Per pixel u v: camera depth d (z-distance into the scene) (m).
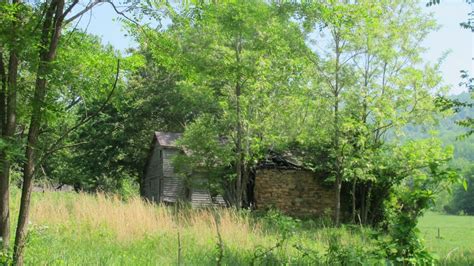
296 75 25.31
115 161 47.19
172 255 10.97
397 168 25.02
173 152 39.34
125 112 45.03
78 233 13.45
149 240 12.67
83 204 16.70
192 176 28.31
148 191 45.19
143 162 47.41
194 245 12.27
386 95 26.95
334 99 26.53
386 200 26.77
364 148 26.41
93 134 43.97
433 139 25.70
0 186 7.50
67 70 8.08
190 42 18.44
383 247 6.57
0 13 7.29
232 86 25.72
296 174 31.19
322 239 14.67
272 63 24.44
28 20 7.82
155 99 45.19
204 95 25.84
